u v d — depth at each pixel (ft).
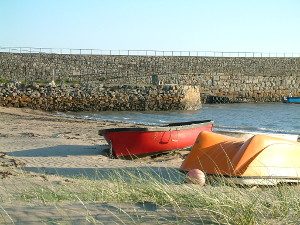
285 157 29.91
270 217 14.49
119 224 14.08
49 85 148.66
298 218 14.32
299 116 142.82
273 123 120.67
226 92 207.62
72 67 186.80
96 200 18.11
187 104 162.91
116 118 123.03
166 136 45.85
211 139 32.27
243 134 50.06
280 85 216.95
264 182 28.45
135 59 195.00
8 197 19.60
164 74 196.24
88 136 61.67
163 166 39.45
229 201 15.06
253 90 211.82
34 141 53.93
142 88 159.02
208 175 29.22
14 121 85.05
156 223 14.12
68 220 14.60
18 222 14.62
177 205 15.57
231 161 29.53
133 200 17.48
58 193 20.06
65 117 114.11
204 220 14.17
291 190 20.12
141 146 44.70
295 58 222.69
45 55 183.52
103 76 190.19
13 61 179.63
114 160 42.47
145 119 123.13
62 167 37.70
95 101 150.51
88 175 34.22
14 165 37.19
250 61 215.31
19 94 142.31
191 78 201.46
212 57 208.33
